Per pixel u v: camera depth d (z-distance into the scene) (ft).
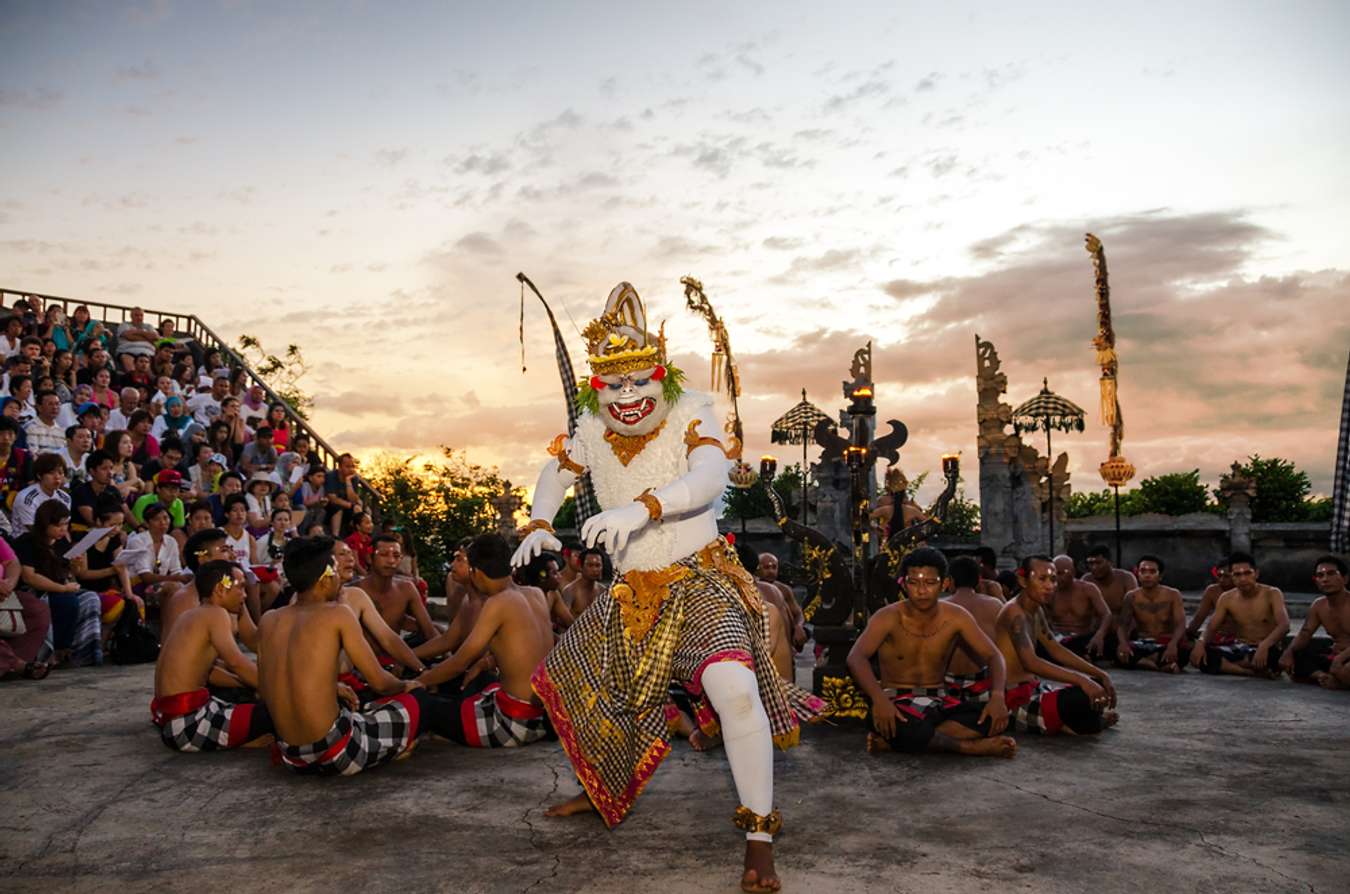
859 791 12.02
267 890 8.67
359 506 37.91
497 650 14.71
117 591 24.39
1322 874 8.92
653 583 10.03
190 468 33.60
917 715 14.06
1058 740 15.12
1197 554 52.01
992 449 54.90
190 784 12.42
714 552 10.31
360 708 15.33
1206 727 16.16
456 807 11.32
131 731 15.79
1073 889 8.55
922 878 8.84
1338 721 16.72
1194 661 22.99
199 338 54.60
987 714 13.78
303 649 12.55
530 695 14.49
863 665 14.39
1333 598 21.17
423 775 12.89
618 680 10.11
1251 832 10.21
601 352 10.32
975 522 71.56
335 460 46.24
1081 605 24.85
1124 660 23.62
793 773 13.00
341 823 10.69
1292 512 72.69
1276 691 20.16
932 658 14.75
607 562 23.30
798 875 8.93
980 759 13.80
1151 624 24.04
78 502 25.98
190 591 16.79
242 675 14.40
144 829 10.52
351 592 15.30
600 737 10.21
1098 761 13.65
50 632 23.06
